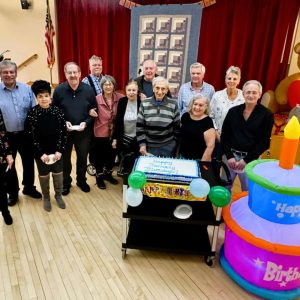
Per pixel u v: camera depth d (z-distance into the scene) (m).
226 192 1.78
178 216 1.88
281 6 3.50
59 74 5.04
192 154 2.37
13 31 5.07
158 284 1.89
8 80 2.31
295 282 1.75
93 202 2.82
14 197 2.69
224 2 3.69
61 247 2.18
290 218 1.66
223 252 2.07
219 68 3.97
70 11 4.52
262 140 2.21
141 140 2.52
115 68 4.61
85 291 1.81
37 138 2.38
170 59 3.66
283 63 3.79
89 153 3.23
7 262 2.01
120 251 2.17
